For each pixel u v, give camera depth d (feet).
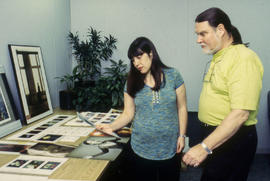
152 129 4.36
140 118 4.52
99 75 10.59
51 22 8.81
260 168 9.18
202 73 10.53
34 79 7.16
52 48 8.88
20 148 4.83
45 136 5.59
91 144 5.11
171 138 4.46
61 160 4.30
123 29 10.65
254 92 3.28
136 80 4.44
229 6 9.91
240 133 3.68
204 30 3.69
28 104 6.64
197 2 10.12
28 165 4.08
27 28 7.29
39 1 7.94
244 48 3.60
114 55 10.84
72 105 8.52
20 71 6.53
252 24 9.86
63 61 9.82
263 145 10.43
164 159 4.46
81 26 10.74
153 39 10.58
